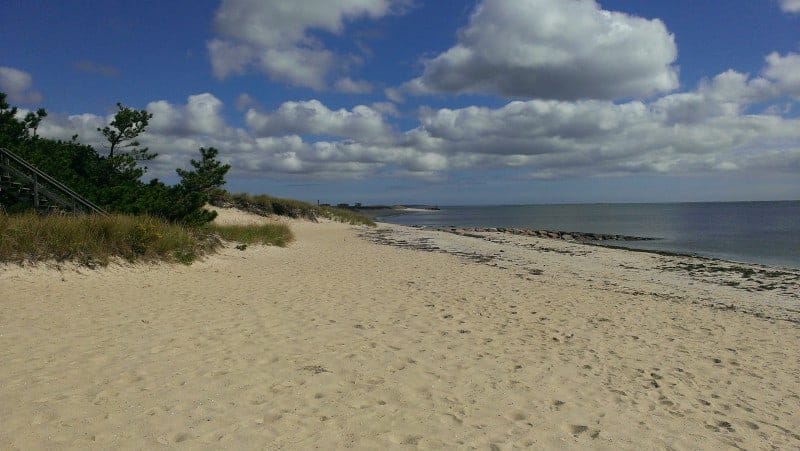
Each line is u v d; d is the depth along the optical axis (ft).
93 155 58.49
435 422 14.05
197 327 21.75
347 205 423.64
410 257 60.95
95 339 18.98
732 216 281.33
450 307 29.81
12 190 45.50
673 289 44.78
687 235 134.92
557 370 19.24
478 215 352.28
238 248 53.42
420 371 18.01
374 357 19.17
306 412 14.01
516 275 47.96
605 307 32.83
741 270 58.23
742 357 22.97
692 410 16.35
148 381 15.20
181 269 38.24
